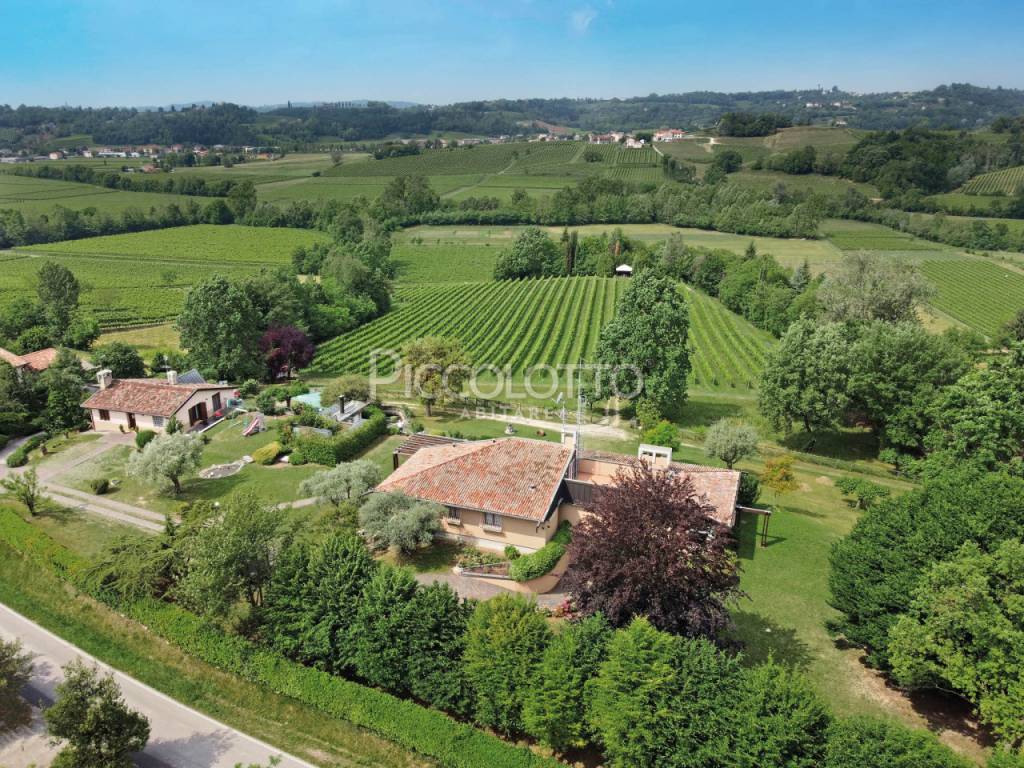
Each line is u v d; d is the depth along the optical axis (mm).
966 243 189875
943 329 127688
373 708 31156
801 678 26688
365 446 67125
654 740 26391
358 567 35031
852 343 70812
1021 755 23344
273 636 34688
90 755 27562
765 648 36750
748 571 44719
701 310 138625
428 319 129125
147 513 52000
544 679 28719
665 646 27688
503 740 30672
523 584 41719
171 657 36781
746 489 52750
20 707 33375
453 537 47062
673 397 78125
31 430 69938
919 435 65000
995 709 26844
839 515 56938
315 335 115812
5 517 48219
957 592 28656
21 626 39531
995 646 27406
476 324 124688
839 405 67688
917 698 32625
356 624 32719
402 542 42844
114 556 42031
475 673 29797
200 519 41781
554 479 46125
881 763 23359
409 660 31531
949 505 34375
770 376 71750
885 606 32719
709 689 26656
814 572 44844
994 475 36219
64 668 28969
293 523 42562
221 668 35625
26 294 136125
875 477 65938
